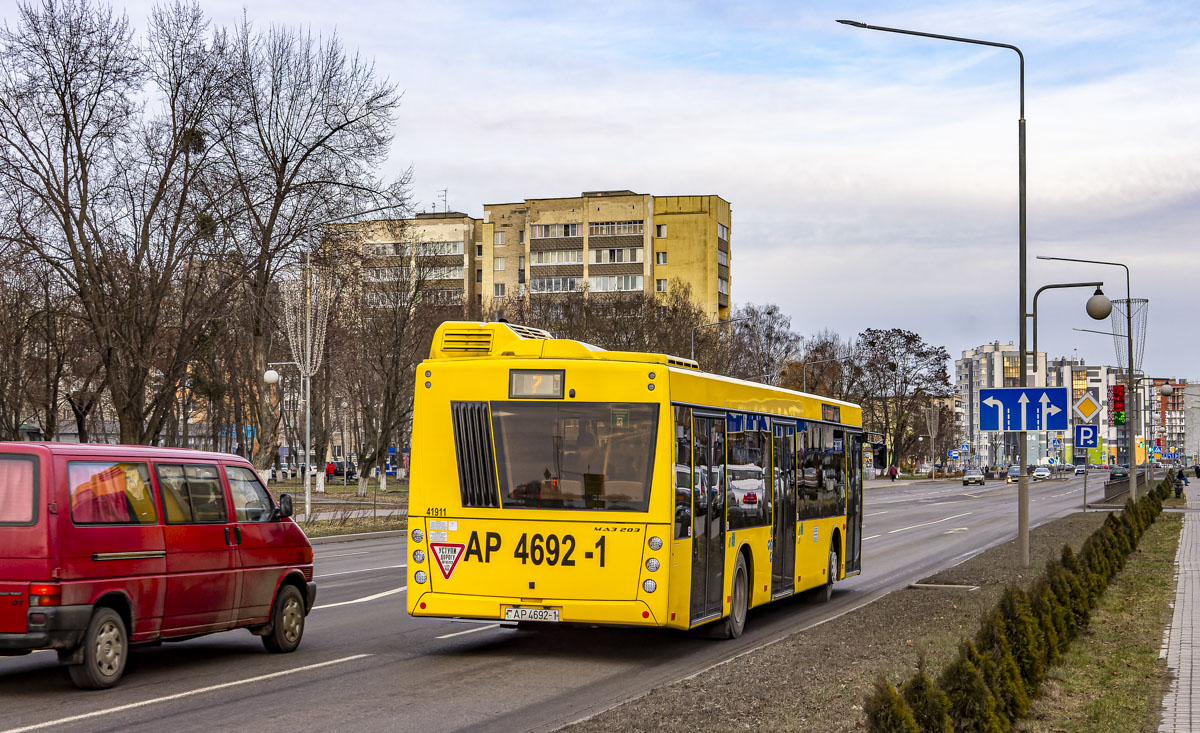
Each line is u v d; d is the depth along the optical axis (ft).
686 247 360.07
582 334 222.89
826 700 30.83
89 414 178.19
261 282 139.44
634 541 40.24
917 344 368.07
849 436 68.69
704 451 44.09
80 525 32.68
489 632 48.29
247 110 137.69
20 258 125.80
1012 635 30.68
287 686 34.76
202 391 189.67
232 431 263.49
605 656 42.50
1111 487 194.29
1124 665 38.29
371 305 186.80
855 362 363.56
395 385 185.57
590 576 40.37
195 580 36.42
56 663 38.09
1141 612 51.57
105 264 130.82
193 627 36.47
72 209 128.67
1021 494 69.77
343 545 107.86
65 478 32.50
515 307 247.29
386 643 44.65
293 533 41.88
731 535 46.96
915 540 114.42
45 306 145.18
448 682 36.19
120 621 33.81
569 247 359.87
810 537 59.26
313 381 210.79
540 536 40.88
